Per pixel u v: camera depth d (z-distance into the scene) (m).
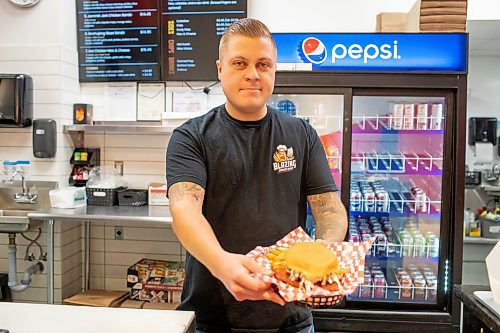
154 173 3.27
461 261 2.53
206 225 1.21
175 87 3.20
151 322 1.21
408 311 2.56
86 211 2.82
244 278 1.01
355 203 2.81
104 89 3.26
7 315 1.25
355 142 2.99
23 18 3.07
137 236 3.30
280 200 1.49
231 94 1.35
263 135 1.50
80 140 3.27
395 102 2.90
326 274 1.04
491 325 1.34
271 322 1.47
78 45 3.22
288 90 2.55
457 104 2.50
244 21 1.36
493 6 3.01
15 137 3.12
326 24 3.12
